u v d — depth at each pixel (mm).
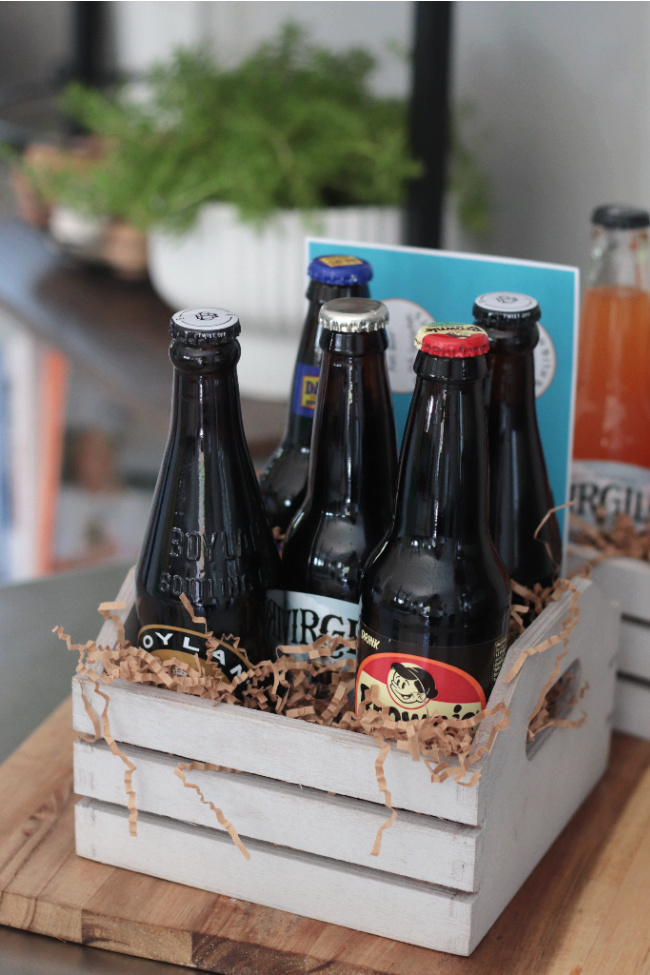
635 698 763
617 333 785
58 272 1714
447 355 495
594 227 790
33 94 2125
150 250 1486
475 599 529
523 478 651
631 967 555
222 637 594
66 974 571
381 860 555
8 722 764
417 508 528
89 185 1550
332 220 1248
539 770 603
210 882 601
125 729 586
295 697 603
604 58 1163
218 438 579
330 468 602
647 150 1138
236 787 572
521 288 701
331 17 1621
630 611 745
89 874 614
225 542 589
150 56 2041
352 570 601
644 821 679
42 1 2346
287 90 1399
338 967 552
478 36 1343
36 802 676
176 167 1355
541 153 1285
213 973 576
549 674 595
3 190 2064
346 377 583
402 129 1333
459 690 538
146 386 1267
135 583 625
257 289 1258
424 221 1251
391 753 533
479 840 533
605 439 796
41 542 1900
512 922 586
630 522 767
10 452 1873
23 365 1826
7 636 878
